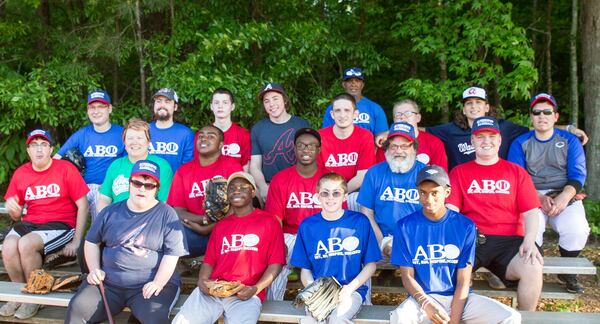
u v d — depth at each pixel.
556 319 3.79
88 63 8.74
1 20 8.88
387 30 9.23
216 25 7.86
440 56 7.77
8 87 7.72
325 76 9.09
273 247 4.01
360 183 5.00
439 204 3.67
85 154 5.62
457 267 3.70
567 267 4.27
